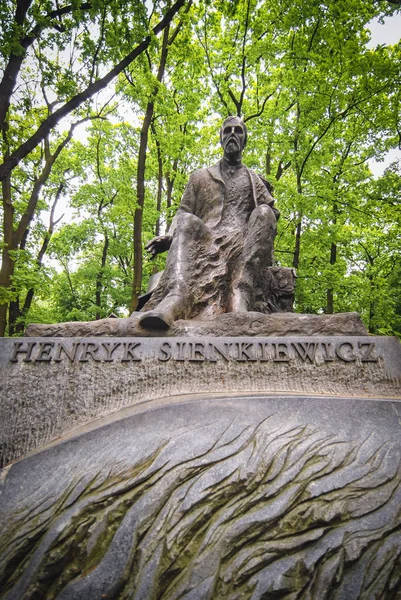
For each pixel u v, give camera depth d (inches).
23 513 81.1
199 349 107.5
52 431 98.0
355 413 92.8
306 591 72.2
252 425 90.8
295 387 102.9
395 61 394.0
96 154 589.6
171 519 78.7
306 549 76.1
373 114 430.9
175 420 91.7
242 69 444.5
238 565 74.1
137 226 423.2
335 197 460.1
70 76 287.7
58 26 271.1
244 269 141.5
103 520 78.9
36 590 73.2
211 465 85.2
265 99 486.9
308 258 519.8
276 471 84.4
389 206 447.8
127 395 102.0
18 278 382.3
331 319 115.8
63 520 79.1
